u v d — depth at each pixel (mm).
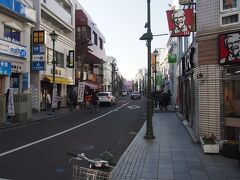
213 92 11648
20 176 8148
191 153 10734
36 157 10398
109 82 99062
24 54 27422
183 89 22719
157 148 11656
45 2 33000
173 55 31406
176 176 8047
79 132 16531
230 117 11305
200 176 8047
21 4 26594
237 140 10758
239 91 11055
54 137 14719
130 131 17156
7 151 11312
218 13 11523
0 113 18891
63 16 39156
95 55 57406
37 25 30781
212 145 10539
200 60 12039
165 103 32281
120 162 9484
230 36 11055
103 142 13602
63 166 9211
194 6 14133
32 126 19234
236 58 10875
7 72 24469
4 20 24922
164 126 18562
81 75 41688
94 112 30672
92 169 4867
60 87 38625
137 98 68188
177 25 13047
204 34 11891
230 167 8906
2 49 24203
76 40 45562
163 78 61031
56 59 36750
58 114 27281
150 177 7949
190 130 15625
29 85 28062
